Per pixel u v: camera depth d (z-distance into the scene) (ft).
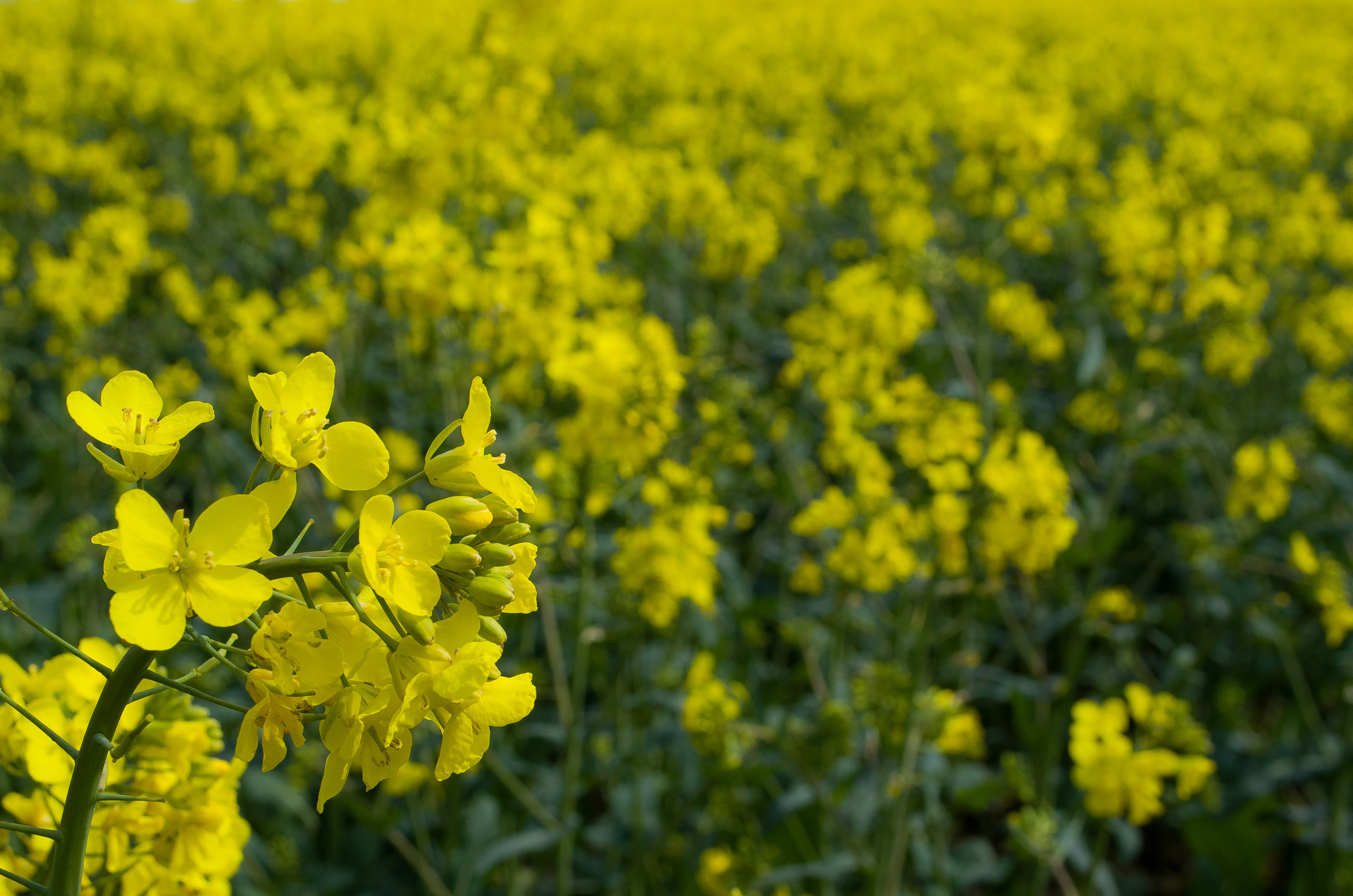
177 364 15.46
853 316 13.70
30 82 26.66
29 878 4.48
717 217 17.60
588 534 10.65
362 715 3.30
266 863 11.09
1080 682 15.78
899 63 41.63
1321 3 71.61
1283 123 30.35
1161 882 13.33
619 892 11.61
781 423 13.89
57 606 13.39
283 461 3.23
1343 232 21.59
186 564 3.09
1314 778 12.48
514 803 11.86
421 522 3.31
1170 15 66.23
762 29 47.26
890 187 22.50
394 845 11.79
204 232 22.88
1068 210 21.79
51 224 23.99
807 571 12.41
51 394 16.90
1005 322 18.37
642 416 10.23
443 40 37.19
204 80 31.58
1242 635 15.92
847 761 10.97
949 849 12.71
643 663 13.12
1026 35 56.54
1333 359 18.28
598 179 16.99
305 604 3.36
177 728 4.40
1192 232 13.37
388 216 13.37
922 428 10.82
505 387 11.59
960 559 10.28
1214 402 19.61
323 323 13.12
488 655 3.30
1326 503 16.67
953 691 14.05
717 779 10.37
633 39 40.19
